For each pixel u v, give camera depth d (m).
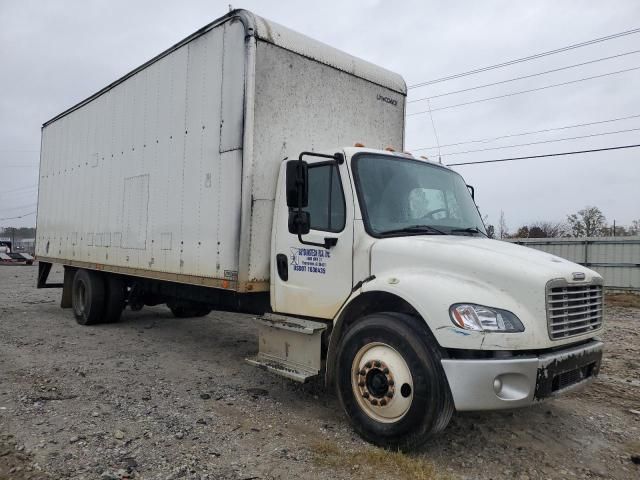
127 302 9.41
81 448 3.91
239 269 5.25
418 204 5.06
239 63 5.44
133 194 7.52
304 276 5.02
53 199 10.62
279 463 3.78
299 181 4.58
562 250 19.80
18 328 8.91
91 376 5.91
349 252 4.64
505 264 3.90
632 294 17.64
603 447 4.33
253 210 5.31
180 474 3.54
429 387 3.75
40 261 11.30
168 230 6.62
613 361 7.52
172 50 6.70
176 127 6.55
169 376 6.07
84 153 9.22
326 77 6.07
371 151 5.03
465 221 5.34
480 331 3.62
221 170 5.65
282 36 5.62
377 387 4.11
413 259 4.23
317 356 4.74
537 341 3.69
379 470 3.69
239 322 10.14
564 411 5.16
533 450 4.20
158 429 4.34
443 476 3.65
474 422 4.73
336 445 4.11
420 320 4.06
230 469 3.65
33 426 4.31
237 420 4.66
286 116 5.62
